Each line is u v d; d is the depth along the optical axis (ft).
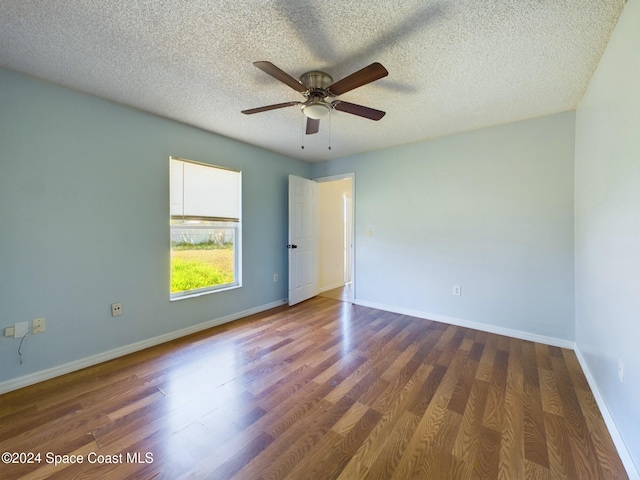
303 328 10.63
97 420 5.53
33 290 6.89
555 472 4.34
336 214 18.63
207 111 8.86
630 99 4.50
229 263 11.72
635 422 4.24
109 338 8.16
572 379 7.05
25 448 4.83
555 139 9.04
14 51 5.88
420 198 11.84
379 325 10.96
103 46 5.77
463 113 8.96
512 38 5.47
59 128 7.23
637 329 4.23
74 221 7.50
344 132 10.69
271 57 6.13
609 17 4.91
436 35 5.41
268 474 4.33
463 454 4.70
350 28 5.24
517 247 9.76
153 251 9.09
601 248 6.06
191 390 6.56
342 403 6.07
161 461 4.57
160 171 9.23
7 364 6.56
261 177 12.81
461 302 10.94
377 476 4.29
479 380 7.00
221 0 4.60
